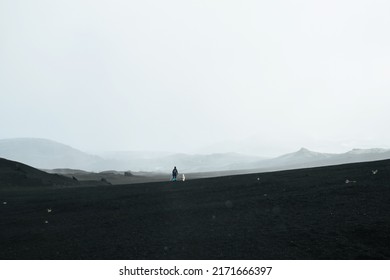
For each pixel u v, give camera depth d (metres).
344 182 21.28
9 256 11.70
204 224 14.52
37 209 22.62
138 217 17.23
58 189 37.28
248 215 15.57
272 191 21.53
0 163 52.50
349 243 10.84
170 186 32.09
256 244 11.32
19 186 41.81
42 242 13.46
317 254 10.21
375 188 18.14
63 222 17.55
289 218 14.30
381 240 10.86
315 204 16.34
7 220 19.12
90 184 58.34
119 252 11.39
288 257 10.09
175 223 15.15
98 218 17.91
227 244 11.49
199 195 23.41
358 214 13.70
